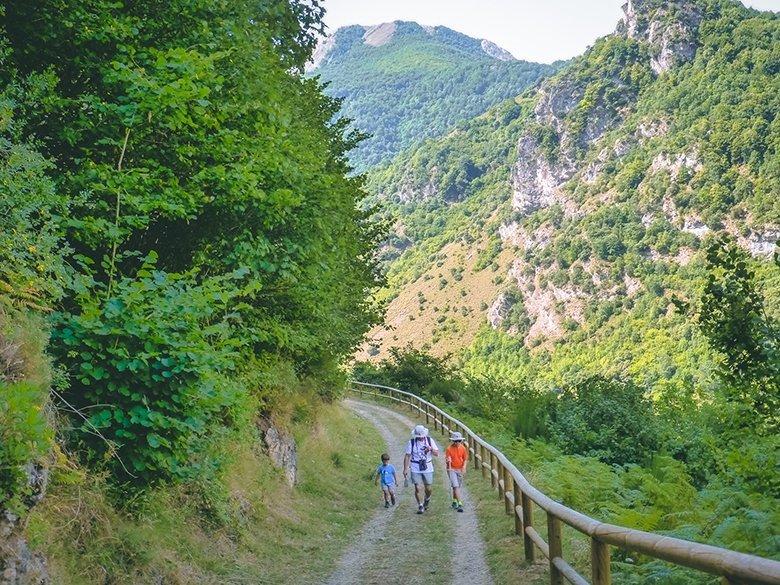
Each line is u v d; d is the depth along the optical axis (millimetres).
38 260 5910
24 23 8289
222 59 10086
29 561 4594
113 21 8445
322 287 12062
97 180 8055
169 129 9000
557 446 18703
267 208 9477
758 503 6930
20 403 4422
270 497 11094
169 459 6566
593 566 4543
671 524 7809
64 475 5574
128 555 6262
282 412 13945
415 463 13633
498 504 12984
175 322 6648
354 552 10164
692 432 16328
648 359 182750
